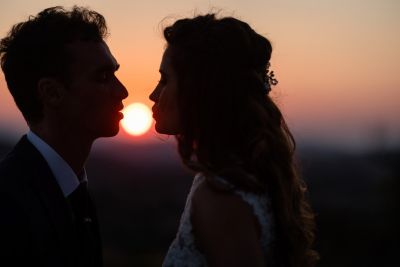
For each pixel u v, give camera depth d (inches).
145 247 1005.2
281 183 91.4
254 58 93.9
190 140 91.7
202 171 88.1
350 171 2079.2
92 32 111.8
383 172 1688.0
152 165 2306.8
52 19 110.0
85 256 109.0
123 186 1790.1
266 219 88.3
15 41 110.9
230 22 94.2
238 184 85.9
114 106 114.1
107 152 2596.0
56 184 106.2
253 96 93.0
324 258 936.3
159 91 100.4
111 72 114.8
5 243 96.7
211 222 84.7
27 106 111.0
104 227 1216.8
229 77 91.0
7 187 100.3
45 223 102.3
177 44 93.7
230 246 83.6
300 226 97.3
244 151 90.5
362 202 1392.7
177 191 1745.8
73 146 111.7
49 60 108.8
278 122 97.0
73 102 110.0
